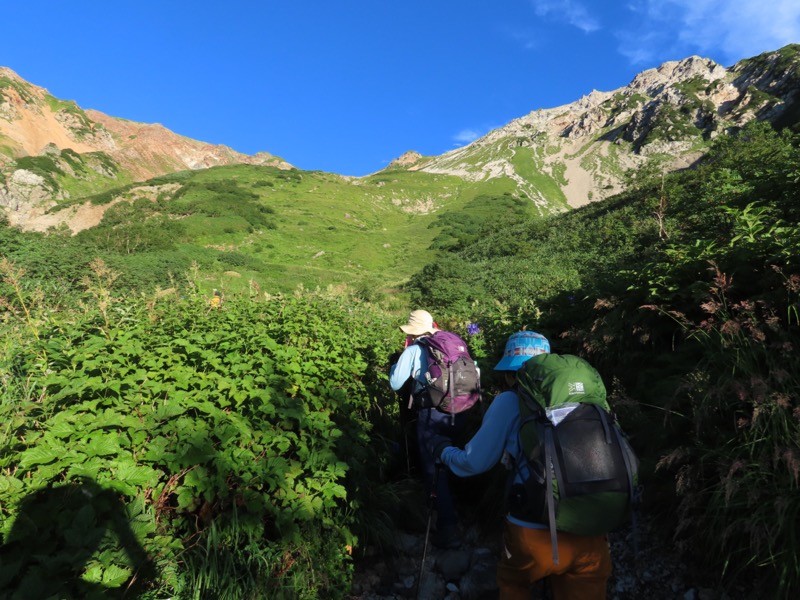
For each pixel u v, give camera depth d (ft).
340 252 230.89
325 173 507.30
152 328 14.92
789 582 6.69
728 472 7.61
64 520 6.77
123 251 160.04
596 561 6.56
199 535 8.30
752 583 7.62
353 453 10.76
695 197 21.71
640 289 13.66
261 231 247.91
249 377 10.98
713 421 8.80
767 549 7.18
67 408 9.54
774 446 7.45
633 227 96.68
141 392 9.85
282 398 10.56
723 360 9.32
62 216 268.82
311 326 17.92
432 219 378.94
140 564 6.92
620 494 6.16
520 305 22.65
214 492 8.66
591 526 6.09
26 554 6.45
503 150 650.43
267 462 9.19
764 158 18.80
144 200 272.51
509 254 150.00
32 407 9.20
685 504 8.12
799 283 9.32
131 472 7.68
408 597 9.42
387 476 13.33
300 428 10.52
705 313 11.57
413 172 602.85
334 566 8.93
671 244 14.82
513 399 7.16
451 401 10.57
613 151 535.19
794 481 7.00
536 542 6.47
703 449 8.32
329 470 9.45
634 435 10.77
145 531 7.25
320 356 14.67
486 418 7.29
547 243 148.15
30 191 403.54
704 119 452.35
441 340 11.10
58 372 11.28
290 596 8.17
